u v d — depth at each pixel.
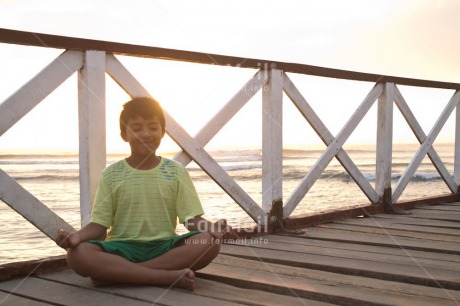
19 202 2.37
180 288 2.07
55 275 2.32
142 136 2.17
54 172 18.53
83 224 2.58
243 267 2.45
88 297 1.96
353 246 2.98
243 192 3.29
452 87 4.96
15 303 1.91
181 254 2.13
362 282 2.17
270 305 1.86
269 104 3.40
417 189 14.98
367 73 4.10
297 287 2.07
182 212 2.23
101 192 2.21
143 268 2.07
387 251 2.82
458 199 5.30
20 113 2.33
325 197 10.77
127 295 1.97
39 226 2.44
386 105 4.33
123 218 2.21
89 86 2.54
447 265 2.45
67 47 2.45
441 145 41.47
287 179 16.61
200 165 3.06
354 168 4.09
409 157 29.97
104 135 2.61
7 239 5.69
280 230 3.48
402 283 2.16
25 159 28.55
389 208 4.39
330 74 3.78
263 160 3.46
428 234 3.35
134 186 2.20
